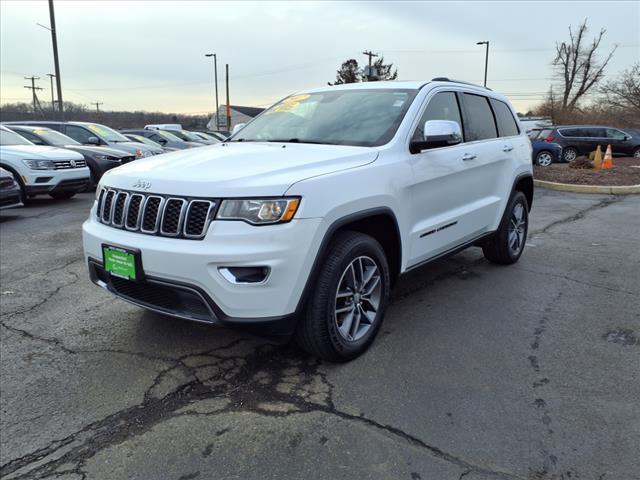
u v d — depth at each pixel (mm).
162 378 3096
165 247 2781
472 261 5691
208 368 3213
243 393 2928
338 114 4023
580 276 5117
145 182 2994
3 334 3709
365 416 2699
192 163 3168
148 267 2850
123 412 2748
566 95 46594
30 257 5855
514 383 3029
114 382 3047
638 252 6082
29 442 2504
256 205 2697
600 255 5949
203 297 2742
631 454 2389
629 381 3051
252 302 2729
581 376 3113
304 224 2764
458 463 2340
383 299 3480
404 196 3521
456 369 3199
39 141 11633
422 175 3705
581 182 12500
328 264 2986
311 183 2840
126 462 2359
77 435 2557
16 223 7957
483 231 4816
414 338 3646
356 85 4477
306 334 3035
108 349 3469
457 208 4316
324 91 4555
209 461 2361
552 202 10312
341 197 2969
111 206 3160
